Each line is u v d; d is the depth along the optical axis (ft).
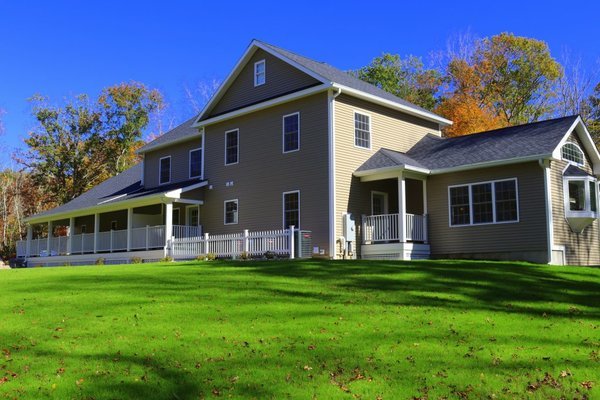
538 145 64.03
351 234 69.82
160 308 32.55
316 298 35.09
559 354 23.93
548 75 150.00
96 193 113.50
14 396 19.83
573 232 65.87
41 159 159.22
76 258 98.84
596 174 73.51
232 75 82.58
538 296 36.58
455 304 33.63
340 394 19.79
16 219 172.24
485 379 21.04
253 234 69.67
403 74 169.37
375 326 28.40
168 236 79.82
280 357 23.63
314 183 70.69
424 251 69.36
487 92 151.23
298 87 74.33
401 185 67.62
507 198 64.64
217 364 22.90
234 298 35.14
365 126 74.69
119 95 164.04
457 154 71.56
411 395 19.71
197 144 92.63
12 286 42.34
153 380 21.29
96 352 24.57
